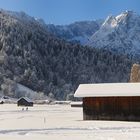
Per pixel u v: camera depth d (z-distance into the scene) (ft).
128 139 101.71
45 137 106.73
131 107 189.98
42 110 354.74
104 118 194.90
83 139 101.40
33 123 175.63
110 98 194.18
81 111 325.62
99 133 120.26
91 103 198.08
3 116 241.76
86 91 196.75
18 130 138.62
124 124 160.66
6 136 110.42
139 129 134.51
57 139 100.99
